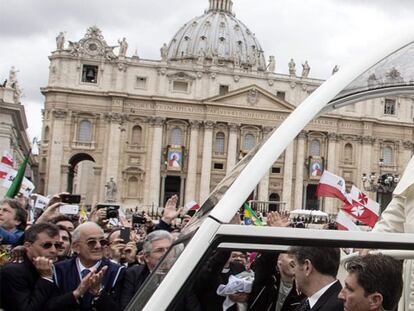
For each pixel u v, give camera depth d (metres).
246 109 101.19
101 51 99.44
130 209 90.06
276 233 3.21
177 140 101.44
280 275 4.43
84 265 7.11
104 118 99.44
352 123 103.56
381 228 4.68
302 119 3.49
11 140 55.34
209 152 100.62
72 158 99.19
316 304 3.93
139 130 100.75
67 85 98.44
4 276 6.32
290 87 105.12
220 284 3.65
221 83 102.50
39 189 99.00
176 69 101.25
